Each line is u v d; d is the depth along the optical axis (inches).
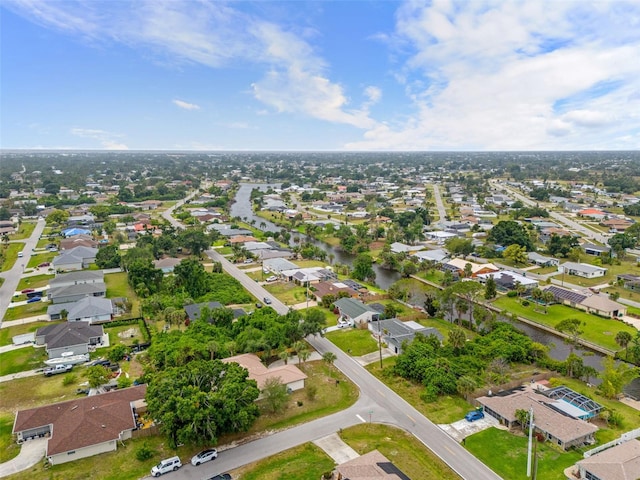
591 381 2940.5
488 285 4441.4
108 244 6702.8
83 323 3528.5
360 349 3373.5
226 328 3489.2
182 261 4827.8
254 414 2297.0
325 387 2802.7
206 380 2359.7
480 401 2564.0
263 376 2684.5
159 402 2181.3
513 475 2010.3
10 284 4842.5
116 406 2375.7
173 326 3727.9
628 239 6392.7
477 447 2214.6
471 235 7559.1
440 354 3129.9
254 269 5639.8
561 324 3422.7
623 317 4037.9
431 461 2110.0
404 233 7303.2
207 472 2030.0
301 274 5128.0
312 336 3592.5
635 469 1925.4
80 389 2753.4
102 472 2034.9
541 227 7834.6
